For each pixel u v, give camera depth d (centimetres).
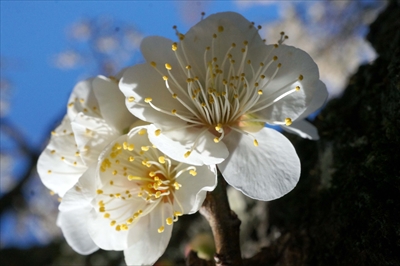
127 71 7
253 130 7
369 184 7
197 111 7
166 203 7
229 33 7
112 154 7
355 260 7
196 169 6
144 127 6
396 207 6
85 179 7
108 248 7
